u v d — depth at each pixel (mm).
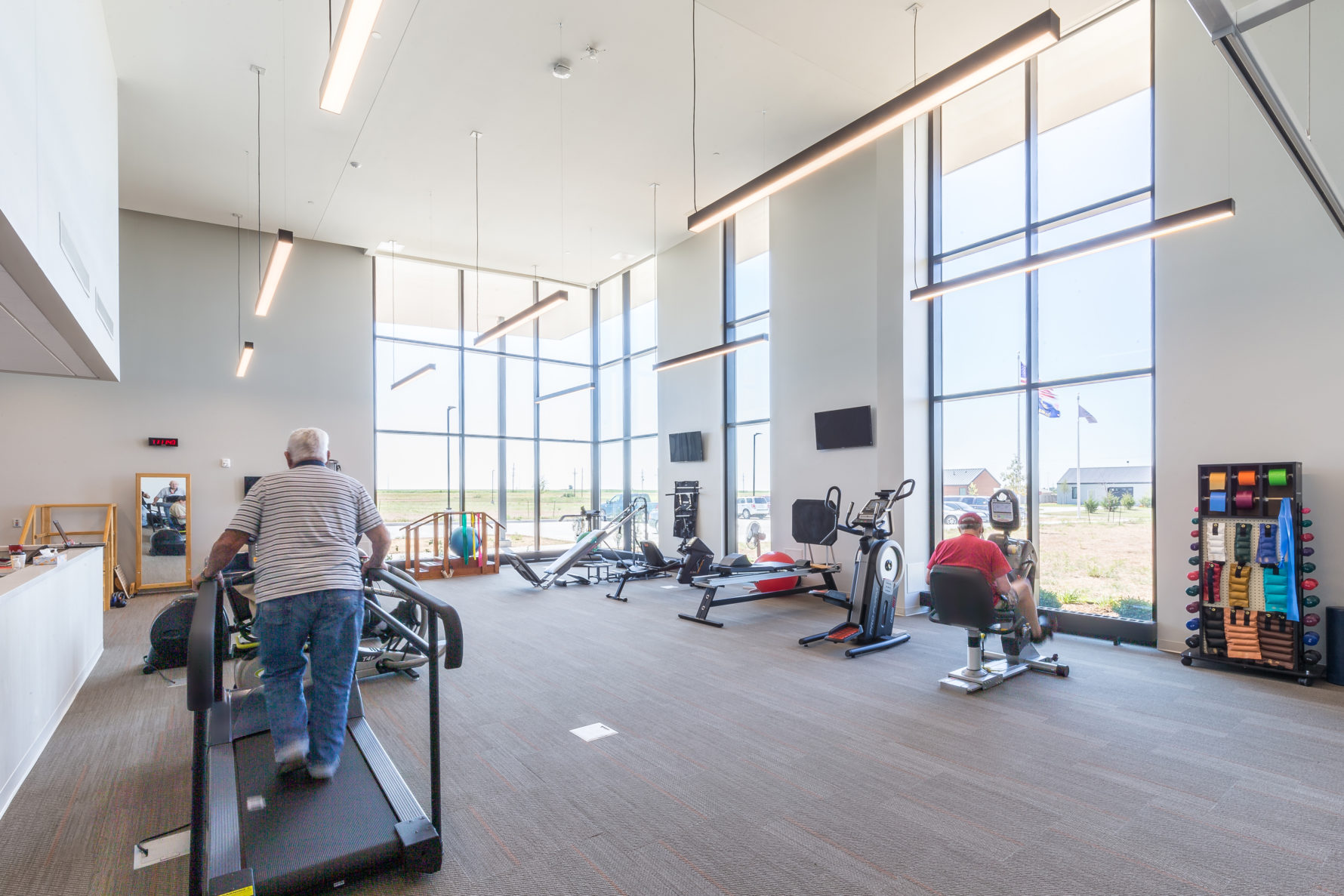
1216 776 2908
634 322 11273
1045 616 5035
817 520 7340
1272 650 4324
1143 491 5363
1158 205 5117
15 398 7609
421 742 3344
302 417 9172
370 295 9734
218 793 2389
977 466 6539
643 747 3271
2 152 2129
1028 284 6086
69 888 2115
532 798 2729
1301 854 2301
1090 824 2498
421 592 2379
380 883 2113
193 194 7832
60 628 3709
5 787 2686
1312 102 4418
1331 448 4305
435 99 6082
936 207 6906
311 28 5039
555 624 6152
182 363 8461
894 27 5172
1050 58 5996
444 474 10586
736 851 2320
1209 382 4828
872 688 4203
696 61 5656
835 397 7426
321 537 2498
